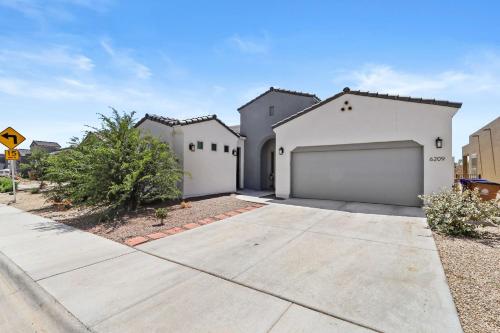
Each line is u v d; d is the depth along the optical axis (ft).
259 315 9.25
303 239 18.48
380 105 31.78
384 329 8.32
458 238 18.39
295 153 39.29
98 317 9.31
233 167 46.88
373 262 14.08
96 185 25.46
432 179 28.86
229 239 18.74
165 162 31.04
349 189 34.94
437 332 8.12
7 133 38.11
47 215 28.63
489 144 57.57
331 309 9.55
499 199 23.40
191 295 10.78
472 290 10.74
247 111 53.88
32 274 13.07
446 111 28.12
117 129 28.02
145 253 16.03
